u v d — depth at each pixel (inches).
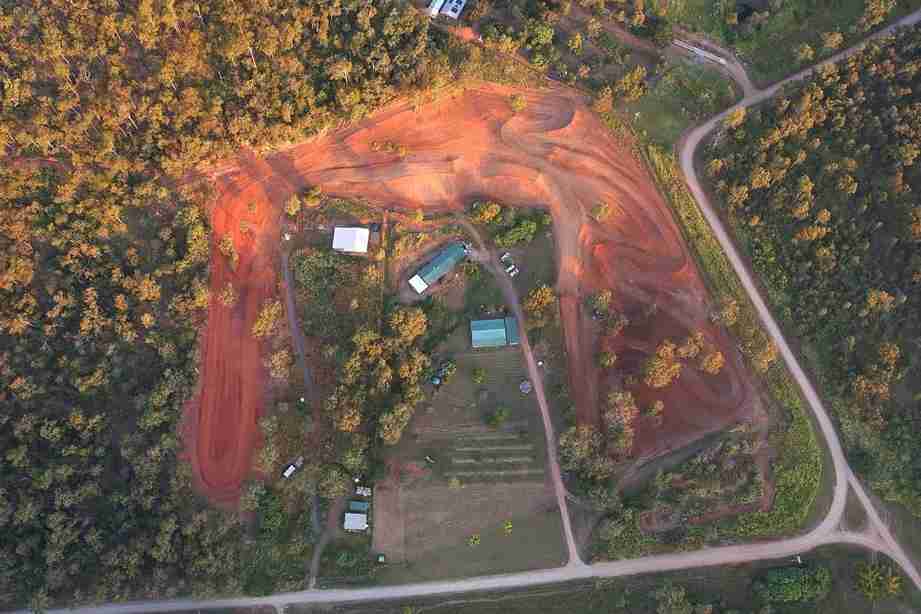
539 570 4648.1
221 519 4488.2
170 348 4702.3
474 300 5113.2
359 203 5216.5
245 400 4822.8
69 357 4685.0
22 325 4608.8
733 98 5605.3
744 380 4992.6
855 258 5049.2
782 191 5191.9
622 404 4608.8
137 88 5182.1
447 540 4675.2
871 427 4896.7
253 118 5206.7
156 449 4488.2
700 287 5196.9
